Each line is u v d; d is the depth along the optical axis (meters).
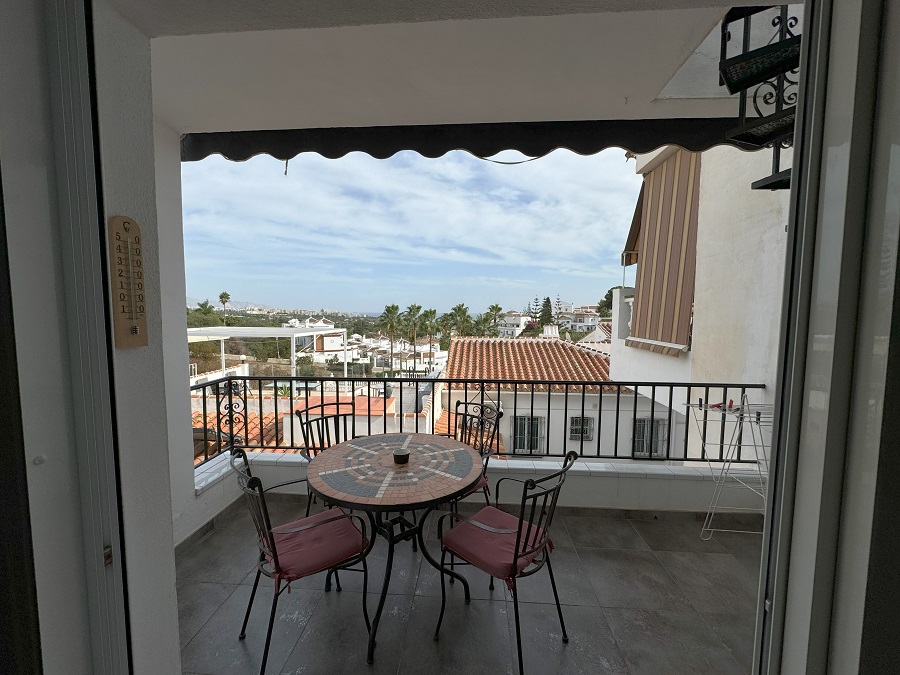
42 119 0.61
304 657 1.61
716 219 3.47
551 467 2.80
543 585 2.06
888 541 0.48
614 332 6.19
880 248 0.47
